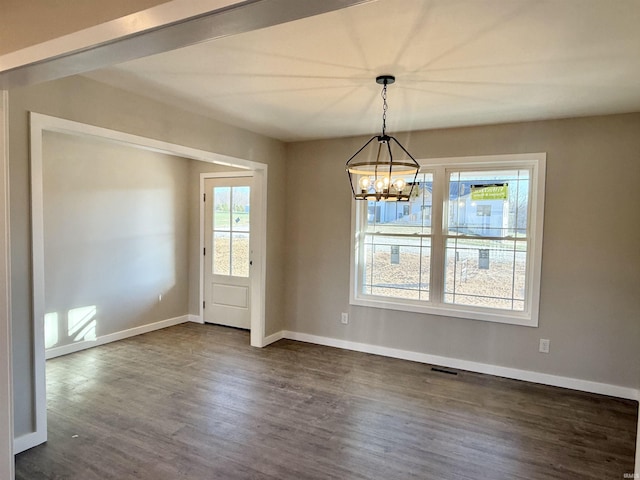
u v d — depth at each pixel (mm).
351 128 4328
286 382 3834
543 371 3916
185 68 2666
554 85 2900
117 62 1712
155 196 5492
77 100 2836
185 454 2637
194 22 1313
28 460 2551
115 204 4992
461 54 2396
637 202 3527
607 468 2553
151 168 5430
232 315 5707
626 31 2078
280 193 5078
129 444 2742
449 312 4297
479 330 4180
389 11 1893
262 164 4719
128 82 2965
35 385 2705
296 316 5195
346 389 3697
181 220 5883
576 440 2881
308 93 3164
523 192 4035
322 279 4992
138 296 5305
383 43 2256
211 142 3984
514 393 3670
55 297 4395
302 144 5039
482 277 4234
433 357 4406
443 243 4375
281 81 2900
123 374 3963
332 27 2059
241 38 2199
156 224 5520
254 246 4871
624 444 2832
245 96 3256
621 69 2586
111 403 3340
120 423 3018
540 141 3854
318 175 4957
